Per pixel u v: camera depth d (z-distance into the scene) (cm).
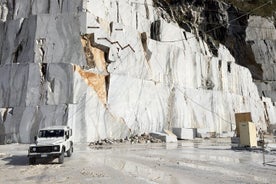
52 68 3084
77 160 1697
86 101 3052
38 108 2933
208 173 1272
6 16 3550
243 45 7156
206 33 6594
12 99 3038
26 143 2820
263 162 1647
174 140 3481
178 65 4466
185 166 1475
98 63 3381
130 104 3525
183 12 6394
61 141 1644
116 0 3997
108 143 2908
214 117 4738
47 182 1093
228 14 7162
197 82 4769
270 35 7419
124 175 1210
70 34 3284
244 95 5772
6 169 1401
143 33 4062
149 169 1371
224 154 2083
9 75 3122
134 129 3481
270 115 6425
